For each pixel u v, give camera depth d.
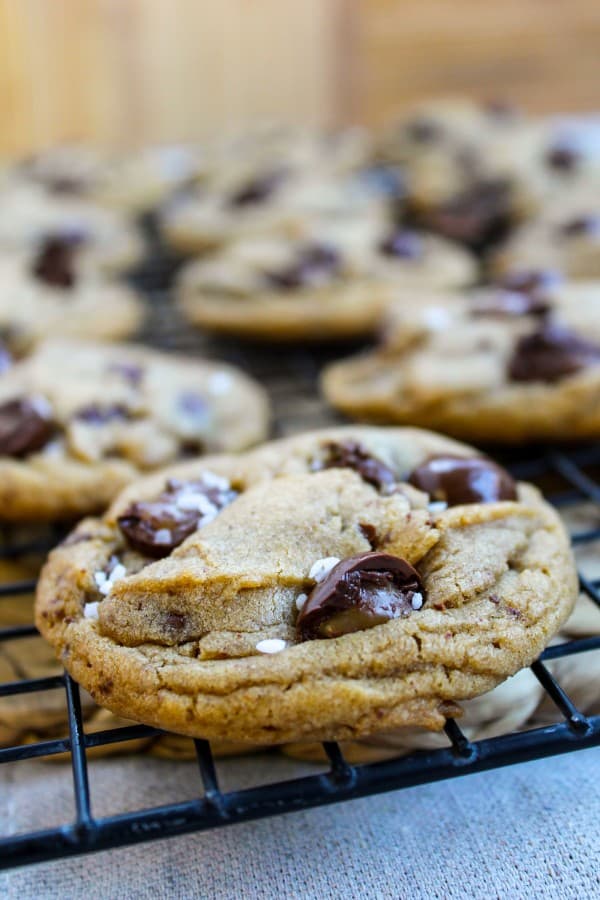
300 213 0.40
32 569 0.25
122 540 0.22
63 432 0.26
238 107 0.51
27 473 0.25
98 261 0.38
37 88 0.48
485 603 0.20
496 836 0.20
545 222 0.38
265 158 0.46
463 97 0.51
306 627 0.19
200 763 0.18
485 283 0.36
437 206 0.41
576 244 0.35
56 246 0.36
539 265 0.34
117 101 0.49
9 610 0.24
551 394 0.26
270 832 0.20
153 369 0.29
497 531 0.21
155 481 0.23
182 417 0.28
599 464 0.28
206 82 0.50
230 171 0.45
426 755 0.18
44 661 0.23
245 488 0.23
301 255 0.34
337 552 0.20
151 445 0.27
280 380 0.32
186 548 0.21
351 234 0.35
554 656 0.20
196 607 0.20
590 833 0.20
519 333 0.28
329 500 0.21
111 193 0.46
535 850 0.19
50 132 0.50
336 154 0.46
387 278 0.34
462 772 0.18
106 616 0.20
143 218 0.46
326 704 0.18
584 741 0.18
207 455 0.27
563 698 0.19
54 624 0.21
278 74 0.50
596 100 0.51
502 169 0.43
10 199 0.42
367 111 0.52
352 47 0.50
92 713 0.22
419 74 0.50
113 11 0.47
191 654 0.19
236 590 0.20
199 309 0.34
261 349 0.34
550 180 0.42
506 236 0.40
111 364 0.29
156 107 0.50
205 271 0.36
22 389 0.27
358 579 0.19
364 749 0.21
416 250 0.35
